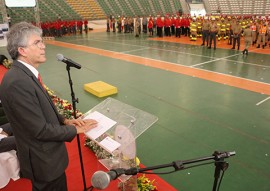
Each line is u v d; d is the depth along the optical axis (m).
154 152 4.47
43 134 1.85
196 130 5.21
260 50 14.38
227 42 17.55
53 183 2.13
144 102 6.73
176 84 8.20
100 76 9.29
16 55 1.92
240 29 14.05
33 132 1.83
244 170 3.96
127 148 2.47
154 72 9.70
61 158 2.13
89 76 9.32
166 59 12.04
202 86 7.97
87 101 6.86
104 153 3.73
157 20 21.03
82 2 28.80
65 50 15.00
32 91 1.83
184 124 5.47
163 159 4.27
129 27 25.30
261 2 31.34
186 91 7.54
